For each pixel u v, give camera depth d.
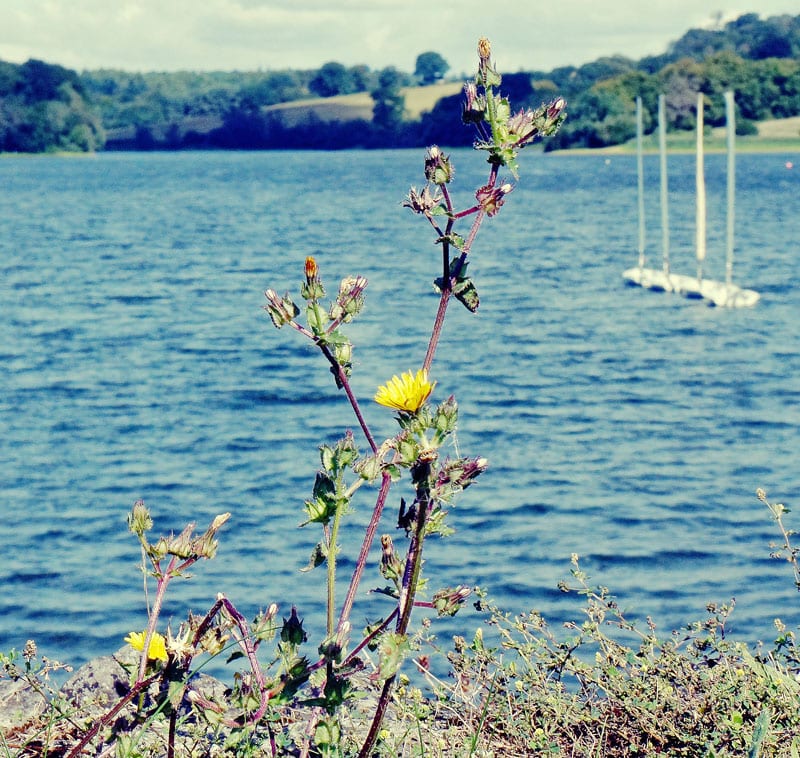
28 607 13.13
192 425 22.80
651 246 62.00
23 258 57.59
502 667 4.50
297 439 21.58
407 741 4.13
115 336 33.94
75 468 19.55
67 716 4.06
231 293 44.00
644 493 17.80
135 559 14.80
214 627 3.07
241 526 16.05
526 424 22.73
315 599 12.68
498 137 3.13
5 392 26.20
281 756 3.53
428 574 13.80
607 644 4.61
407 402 2.75
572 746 4.31
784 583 13.46
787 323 35.81
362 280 3.04
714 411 23.91
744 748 4.04
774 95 188.50
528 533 15.62
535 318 36.81
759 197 101.94
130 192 117.38
